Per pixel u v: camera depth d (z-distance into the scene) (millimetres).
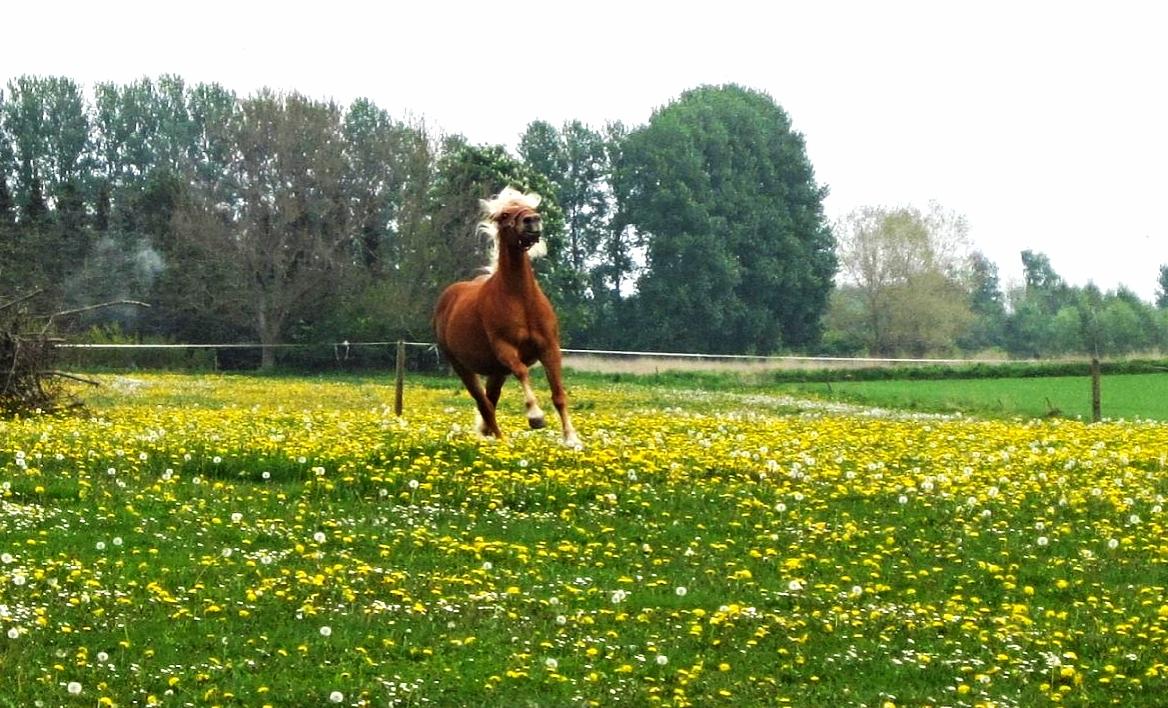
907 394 43125
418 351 63531
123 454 17469
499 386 20703
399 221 70312
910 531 14727
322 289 68812
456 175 72250
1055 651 11039
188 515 14492
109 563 12492
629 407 32906
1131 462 19125
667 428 23531
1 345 24656
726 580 12891
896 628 11609
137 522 14109
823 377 53594
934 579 13133
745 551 13938
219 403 32375
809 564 13484
